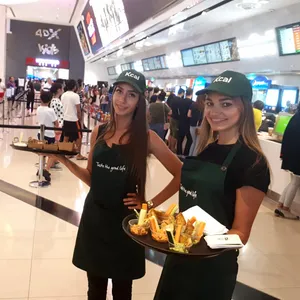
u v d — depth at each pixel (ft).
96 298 6.29
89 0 49.73
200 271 4.51
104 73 89.86
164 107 24.47
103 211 5.97
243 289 9.16
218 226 4.08
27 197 14.97
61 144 9.61
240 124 4.41
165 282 4.77
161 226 4.27
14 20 85.46
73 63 89.25
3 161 21.08
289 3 19.67
